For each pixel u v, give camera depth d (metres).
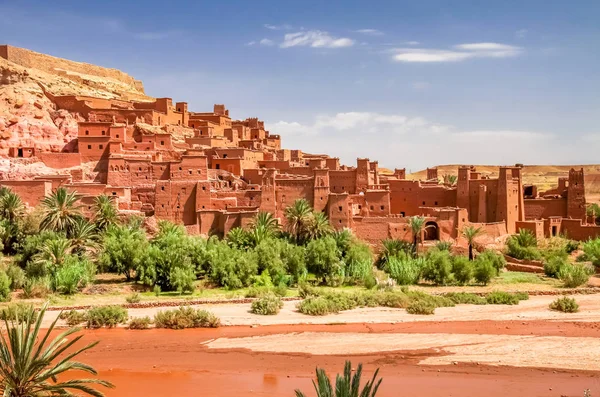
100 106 97.00
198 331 44.47
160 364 36.16
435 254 65.50
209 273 61.03
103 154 83.81
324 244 64.06
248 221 70.25
